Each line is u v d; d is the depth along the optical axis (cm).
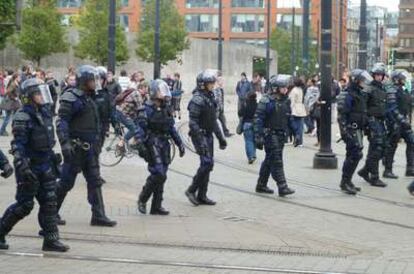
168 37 7319
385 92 1875
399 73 2008
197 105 1491
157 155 1395
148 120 1392
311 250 1143
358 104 1722
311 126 3412
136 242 1173
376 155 1862
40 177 1077
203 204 1540
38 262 1032
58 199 1259
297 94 2820
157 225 1309
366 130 1873
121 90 2422
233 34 12494
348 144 1731
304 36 5438
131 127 2112
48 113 1082
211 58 8981
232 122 4166
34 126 1059
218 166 2173
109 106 1593
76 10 11188
